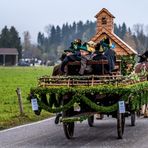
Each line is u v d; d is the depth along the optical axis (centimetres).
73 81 1390
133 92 1393
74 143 1359
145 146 1288
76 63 1444
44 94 1401
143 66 1894
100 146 1296
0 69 11969
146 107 1978
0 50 18550
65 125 1409
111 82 1370
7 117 1989
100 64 1438
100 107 1366
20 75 7894
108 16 2139
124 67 1773
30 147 1292
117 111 1395
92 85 1375
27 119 2002
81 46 1500
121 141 1382
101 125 1775
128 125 1756
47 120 1975
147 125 1759
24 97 3247
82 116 1360
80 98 1352
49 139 1439
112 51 1488
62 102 1402
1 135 1527
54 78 1407
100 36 2066
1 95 3431
